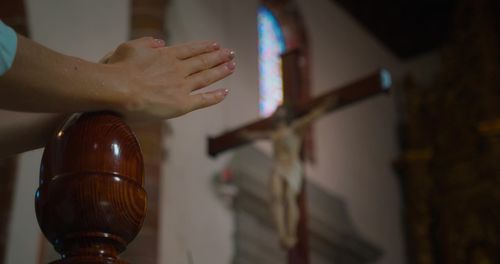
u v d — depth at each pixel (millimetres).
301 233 7922
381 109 12570
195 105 1130
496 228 11250
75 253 987
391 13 12547
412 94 12789
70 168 1004
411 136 12484
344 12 12438
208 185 7961
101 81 1033
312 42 11305
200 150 8000
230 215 8156
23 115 1170
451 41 12703
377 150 12047
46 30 6484
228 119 8664
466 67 12328
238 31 9469
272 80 10180
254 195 8578
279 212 7910
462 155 11922
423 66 13320
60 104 999
